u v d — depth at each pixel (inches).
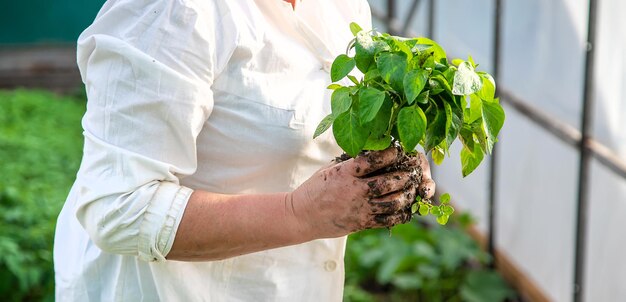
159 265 79.0
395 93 66.1
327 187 70.4
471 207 197.8
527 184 171.2
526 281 172.2
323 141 78.3
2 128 254.7
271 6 77.1
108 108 72.1
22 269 162.1
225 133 75.2
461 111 67.5
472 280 175.2
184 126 71.7
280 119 75.0
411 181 71.0
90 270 82.3
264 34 75.0
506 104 170.7
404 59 65.2
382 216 71.0
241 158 76.3
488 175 183.6
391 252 181.2
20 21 325.4
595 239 148.4
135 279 80.5
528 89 166.7
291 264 82.8
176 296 79.9
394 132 68.6
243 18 74.3
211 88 74.0
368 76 66.8
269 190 78.5
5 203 187.6
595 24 135.6
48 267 166.2
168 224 72.1
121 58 71.4
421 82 63.9
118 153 71.9
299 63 76.9
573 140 143.6
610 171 140.9
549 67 158.2
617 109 136.9
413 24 218.8
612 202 141.4
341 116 66.7
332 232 72.3
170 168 72.5
